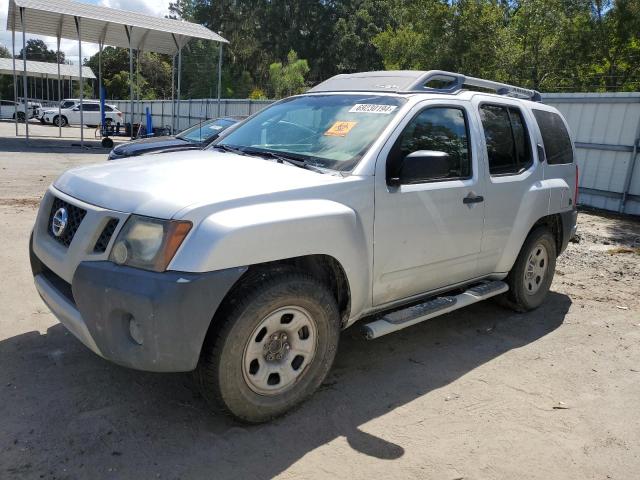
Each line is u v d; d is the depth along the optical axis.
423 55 24.89
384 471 2.86
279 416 3.27
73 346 4.02
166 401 3.38
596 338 4.81
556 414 3.51
